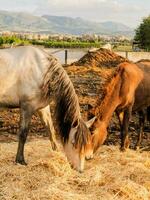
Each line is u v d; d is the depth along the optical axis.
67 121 5.34
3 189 4.58
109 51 19.56
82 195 4.51
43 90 5.53
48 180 4.88
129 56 27.83
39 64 5.53
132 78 6.39
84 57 19.08
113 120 8.65
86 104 9.91
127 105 6.39
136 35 44.91
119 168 5.40
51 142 6.02
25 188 4.71
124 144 6.39
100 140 5.76
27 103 5.55
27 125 5.59
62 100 5.41
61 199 4.39
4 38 36.72
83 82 13.49
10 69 5.47
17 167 5.27
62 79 5.44
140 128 6.94
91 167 5.47
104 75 15.49
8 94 5.54
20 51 5.61
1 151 6.07
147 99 6.80
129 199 4.60
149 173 5.27
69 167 5.29
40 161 5.41
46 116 5.95
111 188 4.77
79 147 5.23
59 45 43.88
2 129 7.91
